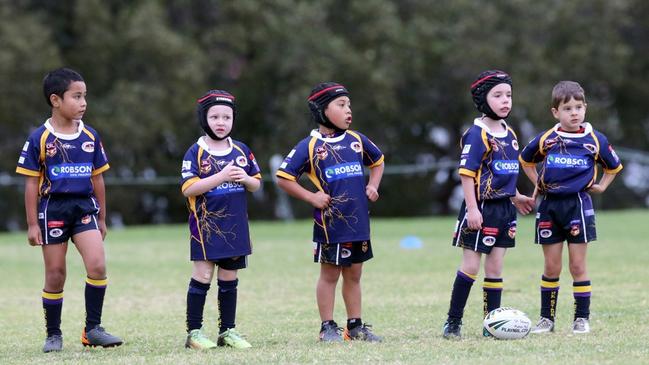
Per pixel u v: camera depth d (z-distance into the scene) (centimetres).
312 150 2194
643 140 10006
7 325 2619
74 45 8606
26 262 4369
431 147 9681
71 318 2736
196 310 2169
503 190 2188
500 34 8631
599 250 4159
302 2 8519
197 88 8388
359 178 2195
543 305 2292
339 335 2209
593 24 9006
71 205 2162
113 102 7906
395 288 3184
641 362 1780
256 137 9162
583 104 2252
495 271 2228
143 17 8050
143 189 8406
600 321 2367
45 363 1952
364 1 8606
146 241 5297
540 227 2280
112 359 1980
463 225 2202
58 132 2156
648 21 9562
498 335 2130
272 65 8625
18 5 8144
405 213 9700
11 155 7962
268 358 1923
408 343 2091
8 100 7612
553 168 2247
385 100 8338
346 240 2162
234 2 8456
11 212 8319
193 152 2166
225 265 2173
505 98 2184
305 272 3738
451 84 9056
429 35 8594
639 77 9781
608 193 9531
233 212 2152
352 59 8212
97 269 2167
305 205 9050
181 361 1916
